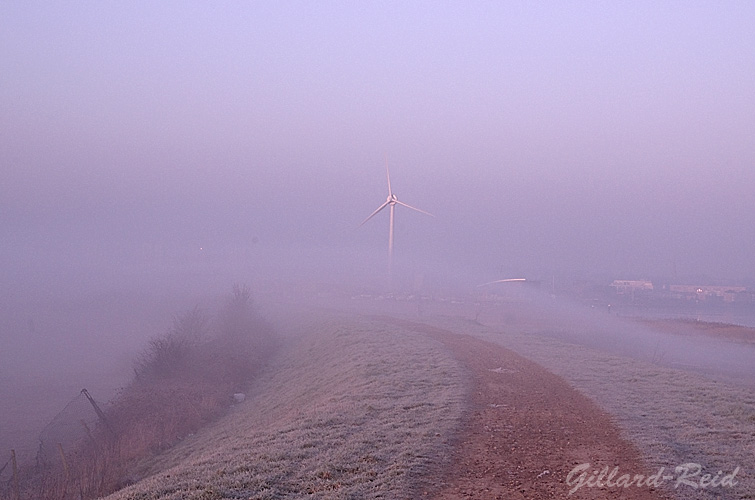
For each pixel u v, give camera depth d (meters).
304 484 11.59
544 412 17.52
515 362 27.86
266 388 35.31
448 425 15.77
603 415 16.95
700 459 12.85
